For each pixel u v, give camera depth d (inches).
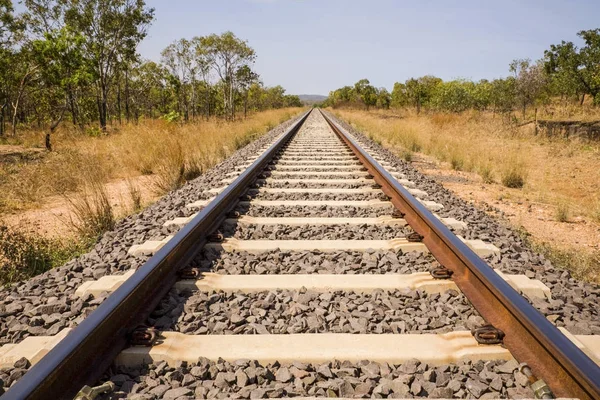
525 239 193.6
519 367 82.7
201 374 83.7
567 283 129.9
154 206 225.3
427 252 152.6
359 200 230.8
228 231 177.2
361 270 136.4
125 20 1138.0
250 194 241.8
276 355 89.4
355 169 334.0
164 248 126.4
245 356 89.3
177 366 86.3
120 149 436.5
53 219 241.3
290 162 358.6
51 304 113.0
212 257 147.5
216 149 464.8
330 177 302.5
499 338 92.4
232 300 116.8
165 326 101.5
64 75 988.6
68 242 188.9
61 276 136.0
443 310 109.3
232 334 98.9
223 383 80.7
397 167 341.4
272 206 216.7
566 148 541.3
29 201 281.4
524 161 410.0
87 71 1006.4
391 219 188.2
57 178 313.3
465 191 320.8
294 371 84.7
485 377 82.4
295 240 161.9
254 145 509.4
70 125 1165.1
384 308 112.0
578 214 266.4
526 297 119.6
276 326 102.3
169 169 305.6
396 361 88.7
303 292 120.2
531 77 1015.0
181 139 449.4
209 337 96.0
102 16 1124.5
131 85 1699.1
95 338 83.9
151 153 390.6
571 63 882.8
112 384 79.2
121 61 1243.8
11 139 802.2
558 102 1016.9
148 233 175.5
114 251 155.3
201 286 123.3
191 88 1615.4
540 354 82.7
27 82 1026.1
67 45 968.3
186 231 144.1
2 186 300.8
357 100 2620.6
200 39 1418.6
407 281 125.6
